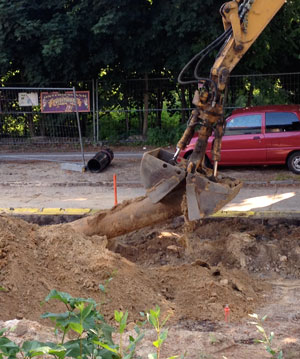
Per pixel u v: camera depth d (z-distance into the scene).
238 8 8.43
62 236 8.55
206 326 7.15
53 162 19.77
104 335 3.44
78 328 3.20
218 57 8.50
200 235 11.61
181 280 8.52
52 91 22.33
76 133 23.89
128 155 20.62
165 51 21.73
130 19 20.22
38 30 20.20
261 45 20.80
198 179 8.29
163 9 20.09
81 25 20.73
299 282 9.29
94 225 9.80
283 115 16.36
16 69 23.61
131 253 10.91
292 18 21.45
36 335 5.75
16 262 7.76
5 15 19.91
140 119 24.11
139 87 23.77
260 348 6.05
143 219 9.55
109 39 21.59
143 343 5.98
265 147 16.41
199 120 8.58
